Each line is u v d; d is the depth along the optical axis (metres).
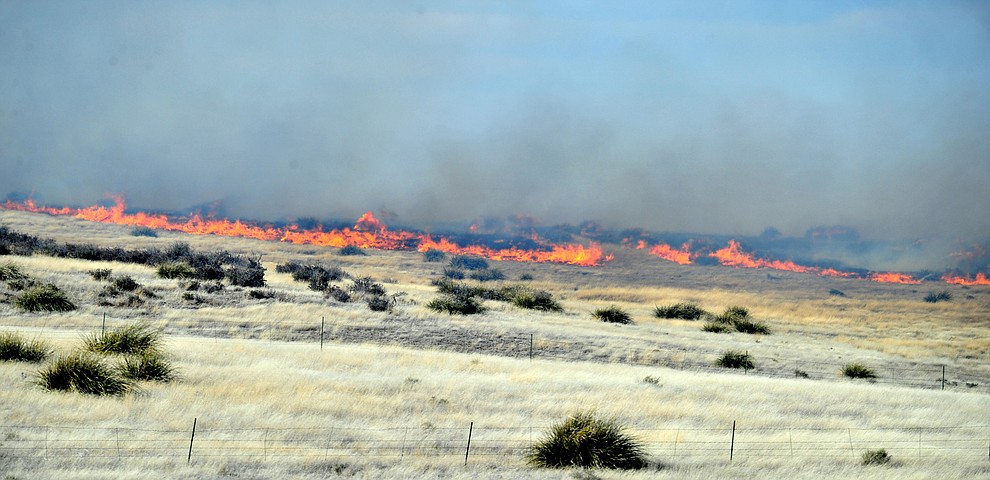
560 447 71.69
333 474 62.03
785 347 197.62
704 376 135.38
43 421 69.75
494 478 64.44
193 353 116.69
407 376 112.44
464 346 162.75
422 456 69.81
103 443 65.38
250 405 83.31
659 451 77.88
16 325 135.00
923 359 194.00
